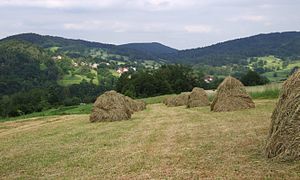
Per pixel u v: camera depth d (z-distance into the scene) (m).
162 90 101.75
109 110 27.42
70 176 11.16
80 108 62.41
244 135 15.19
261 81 92.50
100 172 11.29
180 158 12.11
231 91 27.89
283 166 10.27
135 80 101.69
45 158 14.05
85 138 18.39
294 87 11.79
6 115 75.69
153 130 19.39
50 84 116.44
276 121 11.77
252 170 10.15
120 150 14.33
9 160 14.35
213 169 10.56
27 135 22.48
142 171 10.99
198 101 37.34
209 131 17.17
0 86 106.69
